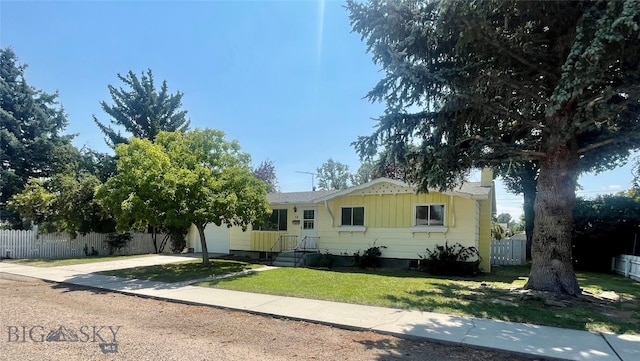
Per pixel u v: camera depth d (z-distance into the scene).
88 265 14.08
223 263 14.98
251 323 6.18
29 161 26.67
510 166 10.36
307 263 15.67
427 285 9.89
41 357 4.23
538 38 7.73
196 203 12.10
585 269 16.98
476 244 14.24
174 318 6.43
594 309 7.22
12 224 24.30
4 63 27.31
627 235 16.09
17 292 8.66
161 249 22.38
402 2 7.97
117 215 11.92
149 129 27.81
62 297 8.13
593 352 4.77
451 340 5.20
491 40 7.37
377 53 8.52
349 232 16.16
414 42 8.13
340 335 5.54
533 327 5.90
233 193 12.45
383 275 12.58
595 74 6.07
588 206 17.00
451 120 8.87
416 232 14.77
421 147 9.23
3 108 26.75
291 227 18.28
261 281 10.16
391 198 15.47
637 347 4.98
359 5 8.30
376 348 4.94
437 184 8.88
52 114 29.03
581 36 6.00
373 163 9.96
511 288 9.51
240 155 14.08
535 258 8.75
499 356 4.72
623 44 5.89
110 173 25.84
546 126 8.71
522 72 8.32
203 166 12.92
